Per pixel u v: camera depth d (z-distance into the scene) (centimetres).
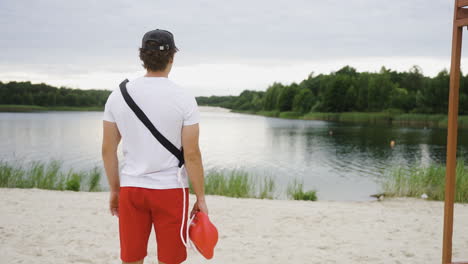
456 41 269
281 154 2517
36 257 351
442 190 879
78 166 1781
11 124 5309
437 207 729
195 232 178
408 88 10662
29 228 456
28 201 630
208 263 353
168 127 177
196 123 180
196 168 183
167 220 181
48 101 13388
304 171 1786
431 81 7662
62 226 471
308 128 5616
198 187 185
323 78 12694
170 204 179
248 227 500
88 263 341
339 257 377
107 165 188
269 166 1970
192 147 180
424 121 6800
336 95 10288
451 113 284
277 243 425
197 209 191
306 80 14988
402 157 2338
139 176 179
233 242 426
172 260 184
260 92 19000
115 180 191
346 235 467
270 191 1077
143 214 184
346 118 8550
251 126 6247
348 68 14875
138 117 176
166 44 180
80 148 2567
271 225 514
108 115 183
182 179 184
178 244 184
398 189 997
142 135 177
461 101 6512
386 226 520
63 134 3731
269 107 14900
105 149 187
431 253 394
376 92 9488
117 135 188
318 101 11338
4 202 612
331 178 1571
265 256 377
